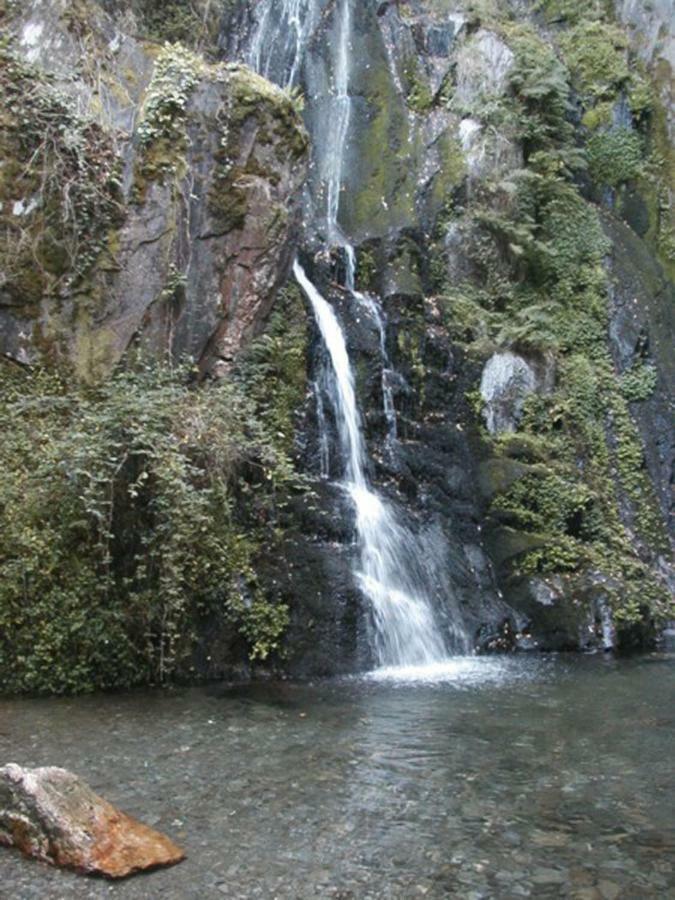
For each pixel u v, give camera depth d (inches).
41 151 368.5
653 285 610.5
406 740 247.8
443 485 443.2
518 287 576.1
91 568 310.5
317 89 615.2
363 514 391.5
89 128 379.9
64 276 366.0
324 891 159.6
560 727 262.8
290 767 223.0
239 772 218.5
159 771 218.1
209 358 393.4
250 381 393.7
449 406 482.9
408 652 358.0
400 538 398.9
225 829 184.9
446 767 225.3
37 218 365.1
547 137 620.1
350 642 342.0
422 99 618.5
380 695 300.7
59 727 255.6
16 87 369.7
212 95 398.3
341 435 425.1
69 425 339.0
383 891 159.8
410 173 581.6
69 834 168.2
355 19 631.2
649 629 412.2
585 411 522.9
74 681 299.6
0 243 358.9
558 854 175.5
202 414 340.5
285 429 397.4
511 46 632.4
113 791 203.8
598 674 340.8
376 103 606.2
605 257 598.9
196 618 322.0
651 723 267.7
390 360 475.8
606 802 202.8
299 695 298.7
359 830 185.5
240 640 324.8
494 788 210.8
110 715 269.9
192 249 387.5
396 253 528.7
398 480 432.8
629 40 715.4
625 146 670.5
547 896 158.9
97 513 298.4
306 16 640.4
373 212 563.2
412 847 177.8
